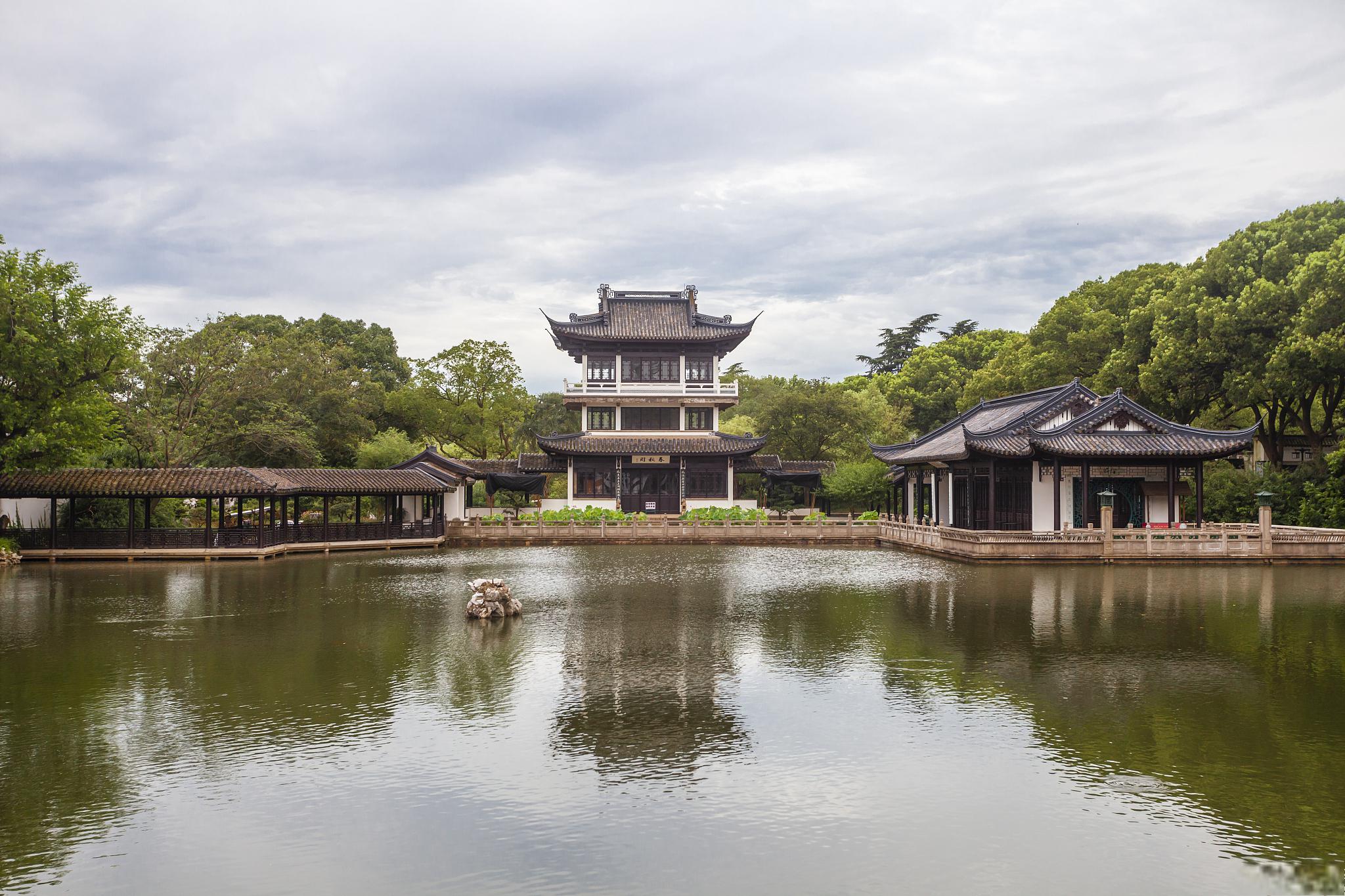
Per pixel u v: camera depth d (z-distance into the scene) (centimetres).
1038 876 1236
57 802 1480
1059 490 4972
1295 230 5925
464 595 3653
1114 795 1493
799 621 3014
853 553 5547
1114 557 4625
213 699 2048
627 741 1759
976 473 5819
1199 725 1839
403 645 2630
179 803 1473
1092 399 5300
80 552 4853
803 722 1872
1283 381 5372
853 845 1326
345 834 1366
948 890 1202
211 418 6600
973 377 9650
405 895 1196
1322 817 1405
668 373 8225
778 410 9006
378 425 8769
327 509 5628
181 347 6519
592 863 1277
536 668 2338
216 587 3872
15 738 1784
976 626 2898
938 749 1708
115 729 1834
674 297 8550
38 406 4659
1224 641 2652
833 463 8256
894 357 14300
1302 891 1194
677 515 7062
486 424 8781
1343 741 1741
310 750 1712
